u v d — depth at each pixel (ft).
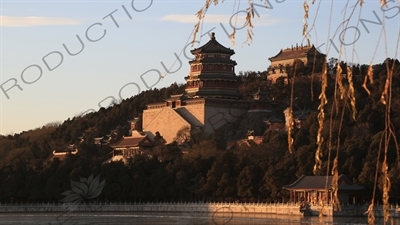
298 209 610.24
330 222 545.44
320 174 631.97
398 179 561.43
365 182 613.11
